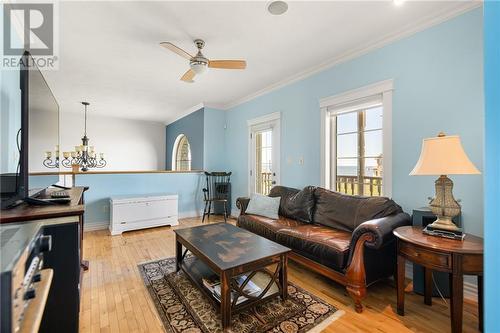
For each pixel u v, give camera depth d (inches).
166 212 169.9
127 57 118.0
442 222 68.6
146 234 151.6
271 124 165.0
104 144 273.7
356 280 72.5
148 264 105.3
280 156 157.4
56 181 116.3
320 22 90.0
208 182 207.6
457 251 56.7
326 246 81.6
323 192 117.0
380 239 69.4
